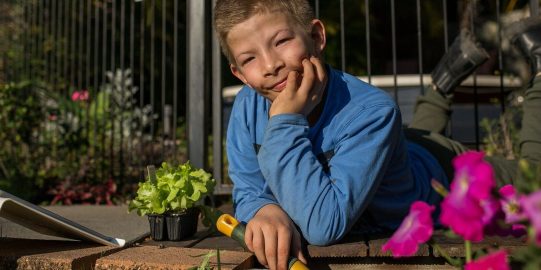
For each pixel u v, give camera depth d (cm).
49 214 157
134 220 255
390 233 185
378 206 179
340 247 159
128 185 410
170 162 445
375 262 159
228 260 153
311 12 167
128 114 526
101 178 423
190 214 198
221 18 162
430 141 223
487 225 74
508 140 338
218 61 335
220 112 333
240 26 157
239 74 172
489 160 225
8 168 436
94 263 156
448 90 291
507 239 165
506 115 349
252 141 182
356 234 184
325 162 168
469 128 423
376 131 163
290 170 154
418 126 295
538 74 231
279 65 156
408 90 435
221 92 335
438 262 156
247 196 179
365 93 173
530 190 66
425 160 208
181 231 195
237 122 190
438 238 169
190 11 334
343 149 162
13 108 448
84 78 826
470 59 278
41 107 482
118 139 505
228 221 160
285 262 145
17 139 448
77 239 174
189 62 332
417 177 196
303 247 159
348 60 991
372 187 158
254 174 181
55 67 707
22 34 562
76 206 334
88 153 442
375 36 983
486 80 418
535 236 62
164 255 160
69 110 523
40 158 469
